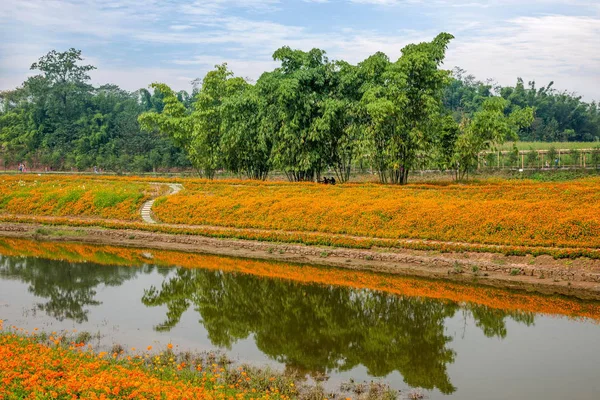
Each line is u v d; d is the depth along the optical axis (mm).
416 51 47938
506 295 24219
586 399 14312
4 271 29234
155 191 49562
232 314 22188
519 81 126812
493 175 61188
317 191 44344
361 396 14586
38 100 106250
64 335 18672
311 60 50875
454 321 21125
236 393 13211
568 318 21062
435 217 32594
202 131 57750
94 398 10773
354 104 48312
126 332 19469
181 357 17016
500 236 29484
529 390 14922
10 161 101125
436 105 47875
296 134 50156
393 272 28516
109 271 29312
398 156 48781
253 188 47594
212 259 32281
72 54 114000
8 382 11664
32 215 45906
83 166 94938
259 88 51906
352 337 19578
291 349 18359
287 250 32719
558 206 31031
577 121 123188
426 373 16281
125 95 138250
